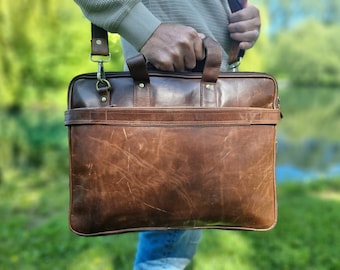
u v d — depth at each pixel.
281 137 10.39
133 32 0.80
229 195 0.83
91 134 0.80
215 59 0.83
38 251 2.15
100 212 0.81
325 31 25.36
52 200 3.52
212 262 1.94
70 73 10.80
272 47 25.23
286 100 19.83
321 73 25.22
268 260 1.99
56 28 9.56
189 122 0.81
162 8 0.90
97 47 0.83
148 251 1.04
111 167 0.80
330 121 13.23
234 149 0.83
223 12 0.97
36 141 7.98
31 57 9.90
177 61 0.81
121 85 0.82
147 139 0.80
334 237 2.32
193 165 0.82
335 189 3.95
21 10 8.24
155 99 0.82
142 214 0.83
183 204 0.82
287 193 3.76
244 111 0.83
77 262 2.01
